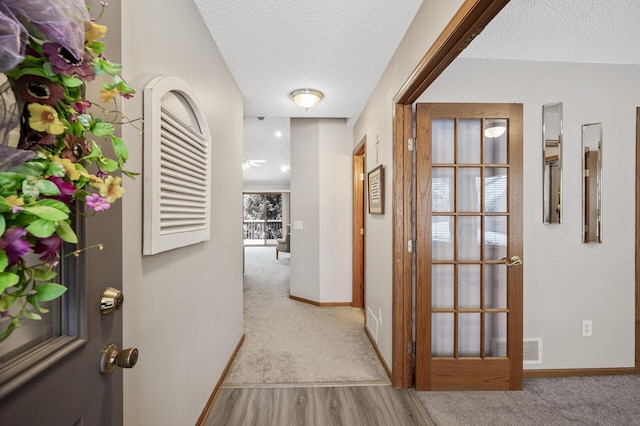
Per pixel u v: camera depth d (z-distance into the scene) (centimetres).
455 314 188
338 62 203
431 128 187
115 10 69
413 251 191
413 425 156
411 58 162
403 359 189
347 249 367
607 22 164
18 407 44
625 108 206
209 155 155
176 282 127
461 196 196
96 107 64
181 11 130
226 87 202
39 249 44
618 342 205
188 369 139
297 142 390
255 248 981
